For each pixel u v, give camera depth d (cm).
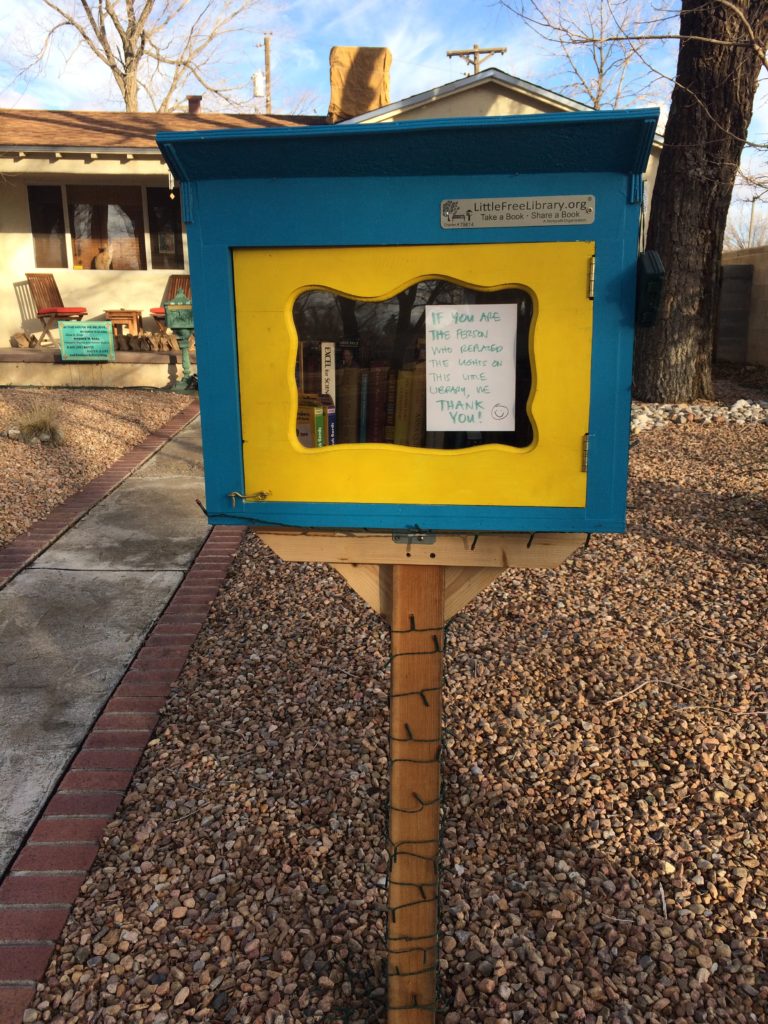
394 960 194
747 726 321
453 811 279
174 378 1120
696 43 839
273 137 142
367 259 154
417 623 178
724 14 811
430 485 163
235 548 536
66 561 518
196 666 380
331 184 150
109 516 607
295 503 168
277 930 232
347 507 167
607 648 383
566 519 161
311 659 382
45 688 365
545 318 152
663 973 218
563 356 153
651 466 705
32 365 1116
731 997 211
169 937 232
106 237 1228
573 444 157
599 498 159
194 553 531
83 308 1172
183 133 144
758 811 275
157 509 621
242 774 300
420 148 143
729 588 445
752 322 1313
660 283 141
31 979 218
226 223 154
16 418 877
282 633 410
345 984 216
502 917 236
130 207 1220
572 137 139
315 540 175
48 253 1232
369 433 169
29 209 1214
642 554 499
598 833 267
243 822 276
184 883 251
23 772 305
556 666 367
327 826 273
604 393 154
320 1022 207
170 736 325
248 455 166
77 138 1160
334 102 1268
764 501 589
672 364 956
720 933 230
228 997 214
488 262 150
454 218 149
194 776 300
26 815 282
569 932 230
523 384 161
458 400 163
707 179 880
